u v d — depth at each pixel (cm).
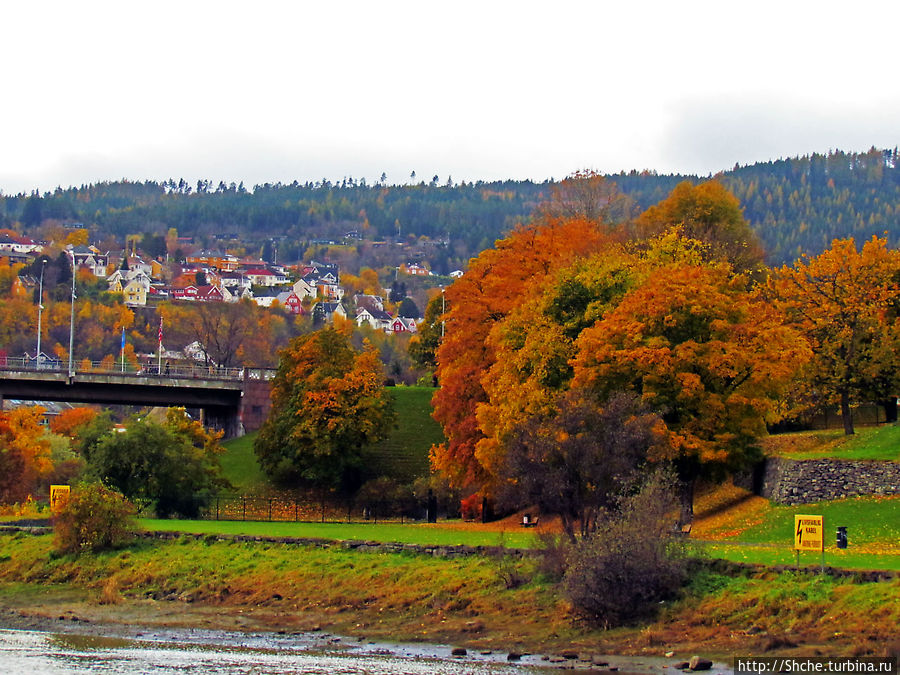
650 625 8725
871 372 15350
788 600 8462
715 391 13100
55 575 12325
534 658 8400
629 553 8994
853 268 16050
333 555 11581
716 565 9244
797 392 15662
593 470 10006
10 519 14712
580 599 9012
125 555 12481
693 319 13225
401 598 10256
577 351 13988
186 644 9338
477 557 10819
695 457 13000
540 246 18012
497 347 15662
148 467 16950
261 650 9050
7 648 9219
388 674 8019
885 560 9444
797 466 13425
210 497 18075
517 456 10238
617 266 15000
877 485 12794
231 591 11238
